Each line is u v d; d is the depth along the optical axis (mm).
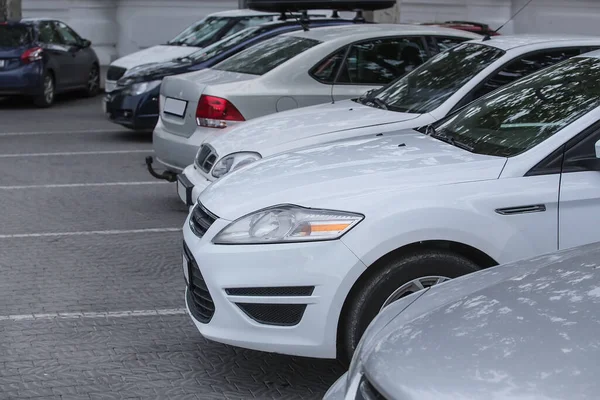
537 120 6781
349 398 4047
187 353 7074
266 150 9055
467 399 3496
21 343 7262
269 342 6000
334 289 5840
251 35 16781
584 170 6180
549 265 4727
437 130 7590
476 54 10141
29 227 11062
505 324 4008
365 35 12141
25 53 22594
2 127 19750
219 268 6102
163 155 12102
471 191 6047
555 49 9766
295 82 11664
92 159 15836
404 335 4133
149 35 30844
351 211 5922
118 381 6527
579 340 3744
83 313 7988
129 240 10500
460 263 5992
